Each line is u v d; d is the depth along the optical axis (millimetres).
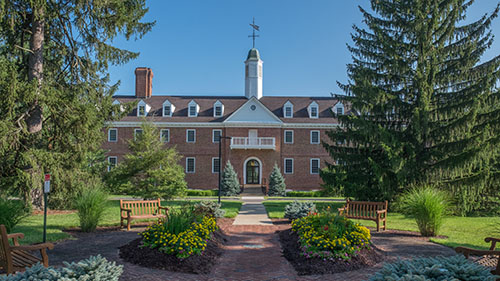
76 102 16453
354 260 7160
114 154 39250
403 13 19766
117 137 39562
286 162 39844
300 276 6594
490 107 17828
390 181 18188
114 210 17281
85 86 17766
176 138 40000
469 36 18203
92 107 16812
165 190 21828
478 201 18594
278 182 36000
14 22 15805
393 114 19234
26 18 17141
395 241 10203
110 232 11391
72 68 18062
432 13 18250
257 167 40062
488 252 5223
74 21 16922
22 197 15875
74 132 16688
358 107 18625
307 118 40562
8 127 14711
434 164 17375
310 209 14250
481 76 17844
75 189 17031
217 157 39750
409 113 19031
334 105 40875
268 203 24031
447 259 4543
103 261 4758
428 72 17781
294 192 35625
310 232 7891
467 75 18016
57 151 17250
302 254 7480
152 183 22062
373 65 20125
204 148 39844
